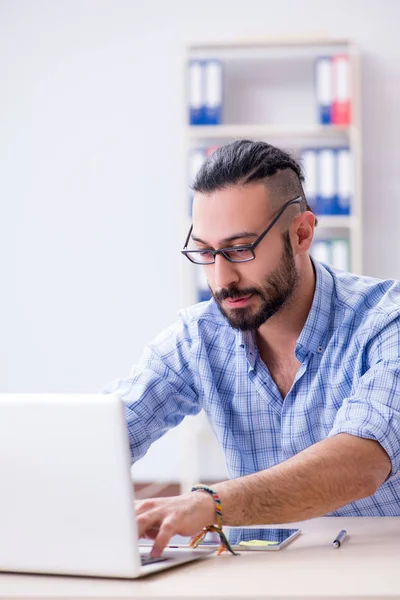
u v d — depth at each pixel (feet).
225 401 6.57
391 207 16.62
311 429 6.29
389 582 3.84
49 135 17.39
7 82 17.47
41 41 17.38
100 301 17.37
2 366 17.54
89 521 4.04
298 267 6.10
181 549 4.68
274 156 5.81
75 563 4.07
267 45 16.17
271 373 6.49
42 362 17.46
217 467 16.88
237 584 3.85
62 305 17.42
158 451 17.22
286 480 4.75
